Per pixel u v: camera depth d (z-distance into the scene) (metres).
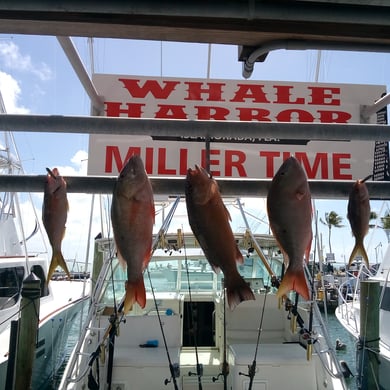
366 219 2.11
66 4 1.68
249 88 4.08
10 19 2.01
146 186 2.04
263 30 2.12
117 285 6.34
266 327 6.22
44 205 2.13
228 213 1.99
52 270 2.07
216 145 3.80
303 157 3.82
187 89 4.04
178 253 6.76
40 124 2.28
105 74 3.97
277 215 2.01
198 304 6.78
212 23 2.06
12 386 5.07
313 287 4.84
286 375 4.79
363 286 5.56
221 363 5.46
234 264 1.92
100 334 5.46
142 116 3.94
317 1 1.70
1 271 7.72
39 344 8.13
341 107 4.08
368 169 3.84
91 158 3.78
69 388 4.23
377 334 5.39
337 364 4.64
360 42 2.26
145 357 5.16
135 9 1.71
